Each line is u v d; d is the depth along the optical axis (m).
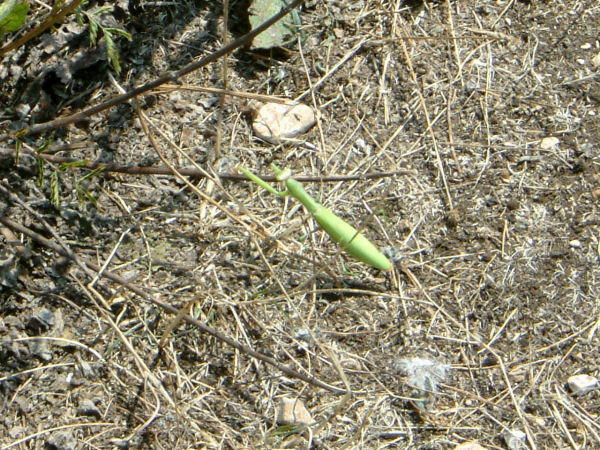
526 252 0.80
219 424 0.75
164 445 0.74
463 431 0.75
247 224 0.80
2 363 0.76
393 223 0.81
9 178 0.80
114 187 0.81
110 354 0.76
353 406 0.75
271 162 0.83
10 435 0.74
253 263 0.79
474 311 0.78
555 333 0.77
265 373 0.76
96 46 0.84
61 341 0.76
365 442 0.74
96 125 0.83
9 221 0.77
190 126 0.83
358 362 0.76
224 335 0.77
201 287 0.78
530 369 0.76
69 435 0.74
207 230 0.80
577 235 0.80
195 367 0.76
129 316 0.77
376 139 0.84
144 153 0.82
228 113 0.84
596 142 0.84
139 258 0.79
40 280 0.78
